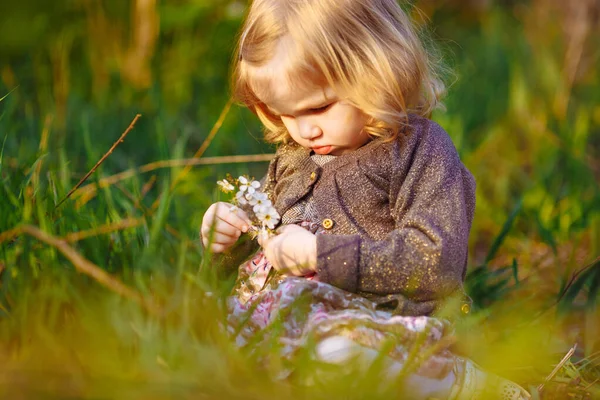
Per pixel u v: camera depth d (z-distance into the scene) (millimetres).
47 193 2588
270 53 2197
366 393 1849
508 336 2539
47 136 3254
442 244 2090
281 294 2105
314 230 2270
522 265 3383
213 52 5672
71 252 2027
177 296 2023
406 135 2297
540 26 6219
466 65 5977
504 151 4711
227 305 2193
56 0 5297
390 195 2248
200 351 1902
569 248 3553
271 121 2484
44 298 2072
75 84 5195
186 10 5555
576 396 2256
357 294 2145
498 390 2154
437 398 2080
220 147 4176
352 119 2223
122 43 5539
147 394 1804
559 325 2820
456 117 4562
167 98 5188
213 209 2371
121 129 4332
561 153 4203
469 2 8070
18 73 5035
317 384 1884
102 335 1982
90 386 1821
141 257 2258
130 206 2801
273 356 1951
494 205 3988
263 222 2279
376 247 2105
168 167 3359
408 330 2020
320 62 2146
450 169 2236
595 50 5633
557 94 4977
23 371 1869
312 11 2188
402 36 2295
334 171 2299
